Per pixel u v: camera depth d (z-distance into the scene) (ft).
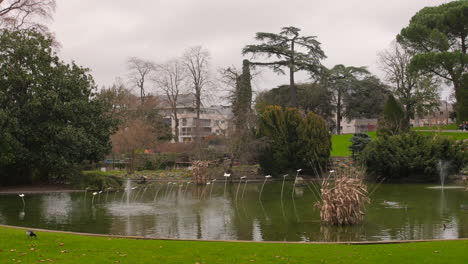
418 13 190.19
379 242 35.04
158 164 140.05
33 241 34.24
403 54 184.24
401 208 60.44
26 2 95.71
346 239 40.70
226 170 114.52
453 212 56.34
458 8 163.63
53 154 88.84
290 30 152.87
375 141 109.40
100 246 33.04
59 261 28.07
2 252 30.35
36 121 89.92
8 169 94.27
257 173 122.52
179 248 32.55
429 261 27.63
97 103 99.55
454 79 170.81
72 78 94.43
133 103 171.94
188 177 116.57
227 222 50.72
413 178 107.76
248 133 118.11
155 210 61.05
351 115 221.87
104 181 91.25
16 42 88.33
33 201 72.28
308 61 150.10
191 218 53.78
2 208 63.46
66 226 48.55
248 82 149.79
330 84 211.61
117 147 134.31
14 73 86.38
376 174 108.68
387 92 213.46
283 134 119.24
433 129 175.83
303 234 43.29
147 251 31.32
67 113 90.94
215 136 147.54
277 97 171.12
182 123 275.39
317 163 118.32
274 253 30.78
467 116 168.96
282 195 80.02
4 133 81.76
